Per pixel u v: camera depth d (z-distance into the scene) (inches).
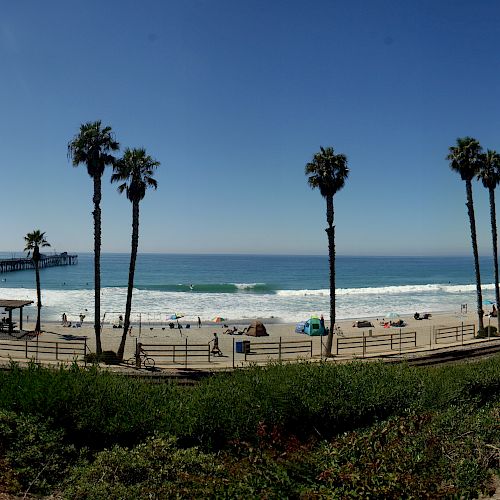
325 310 2453.2
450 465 322.3
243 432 369.4
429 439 343.9
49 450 335.6
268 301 2832.2
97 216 1013.8
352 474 268.5
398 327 1760.6
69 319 2007.9
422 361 938.7
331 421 409.7
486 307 2608.3
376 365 511.5
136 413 372.5
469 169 1327.5
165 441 326.0
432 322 1939.0
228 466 301.3
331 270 1052.5
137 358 860.0
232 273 6063.0
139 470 299.4
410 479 268.8
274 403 394.3
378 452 304.7
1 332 1385.3
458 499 286.7
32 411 363.6
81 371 429.7
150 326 1791.3
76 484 298.2
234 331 1595.7
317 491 268.1
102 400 378.6
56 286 3769.7
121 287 3634.4
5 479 300.8
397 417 382.9
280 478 277.7
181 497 267.4
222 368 836.6
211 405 382.6
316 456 321.1
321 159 1083.3
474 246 1344.7
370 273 6299.2
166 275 5541.3
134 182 1032.8
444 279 5315.0
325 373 458.9
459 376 515.8
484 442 355.3
